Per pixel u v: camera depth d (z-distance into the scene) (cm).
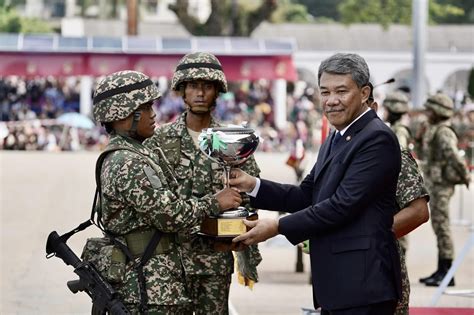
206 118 957
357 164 743
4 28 7606
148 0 8500
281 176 3325
